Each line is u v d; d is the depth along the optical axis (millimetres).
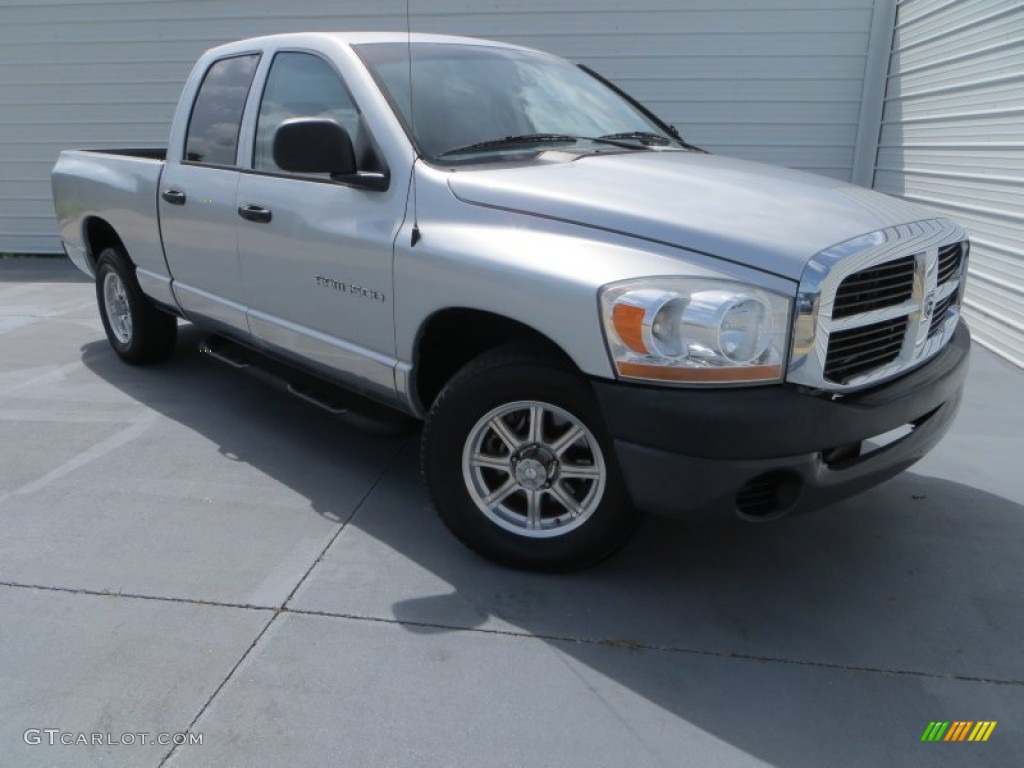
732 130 8352
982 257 6152
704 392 2451
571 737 2318
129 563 3168
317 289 3572
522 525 3094
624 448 2582
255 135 3951
